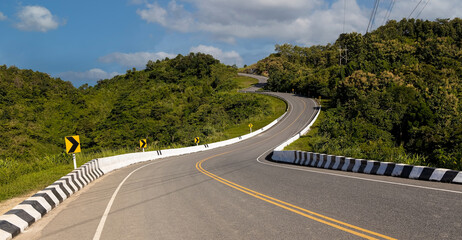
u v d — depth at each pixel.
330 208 6.20
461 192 6.68
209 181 11.54
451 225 4.67
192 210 6.89
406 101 54.19
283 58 187.50
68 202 9.02
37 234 5.82
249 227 5.30
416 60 101.31
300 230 4.94
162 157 30.83
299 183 9.72
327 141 25.97
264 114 74.75
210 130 59.19
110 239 5.16
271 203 7.07
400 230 4.62
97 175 15.41
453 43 127.69
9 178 12.79
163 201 8.16
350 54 138.50
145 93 106.25
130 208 7.54
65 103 89.00
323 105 76.62
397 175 9.58
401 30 157.00
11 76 95.44
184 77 154.62
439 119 49.88
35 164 16.92
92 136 53.28
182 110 83.06
